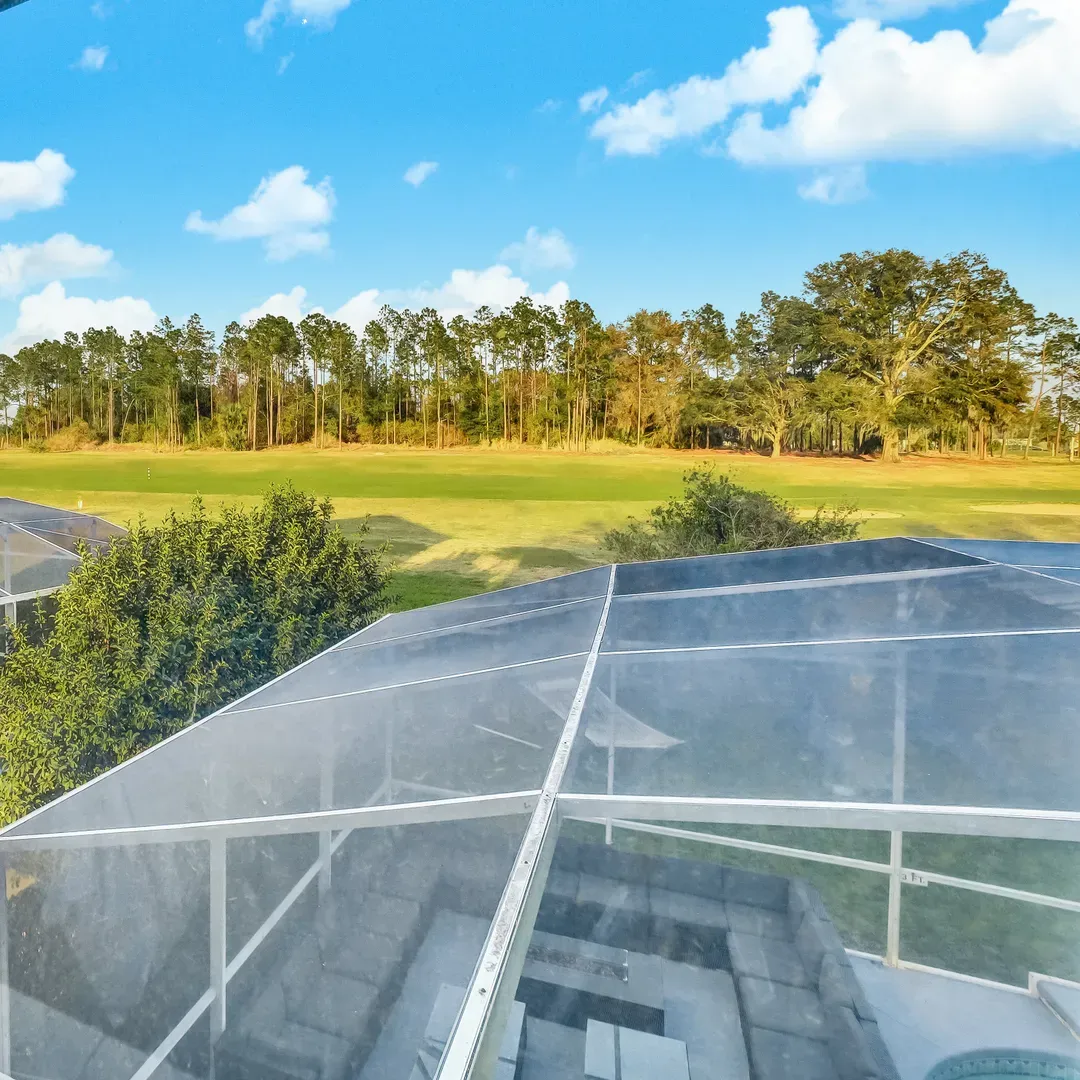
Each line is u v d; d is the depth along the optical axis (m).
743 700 2.94
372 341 95.88
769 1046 1.58
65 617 7.91
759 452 70.06
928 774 2.15
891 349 58.12
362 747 2.81
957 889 3.93
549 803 2.07
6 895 1.98
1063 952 3.29
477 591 21.67
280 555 9.97
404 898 1.67
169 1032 1.55
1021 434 61.25
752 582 6.09
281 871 1.89
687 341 75.62
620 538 14.38
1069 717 2.54
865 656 3.46
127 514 37.34
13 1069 1.56
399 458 74.31
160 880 1.95
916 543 7.01
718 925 1.84
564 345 86.69
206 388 102.50
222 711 3.71
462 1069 1.20
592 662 3.78
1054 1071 2.08
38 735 7.19
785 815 1.98
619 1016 1.46
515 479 55.06
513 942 1.52
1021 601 4.38
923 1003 2.37
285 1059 1.44
